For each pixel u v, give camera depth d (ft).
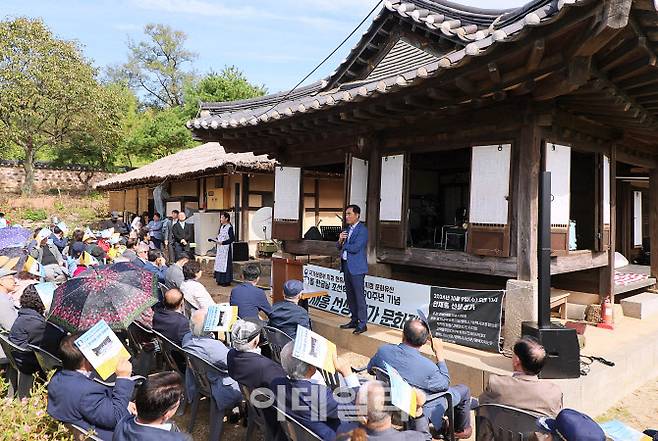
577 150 18.38
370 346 18.06
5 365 13.76
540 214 13.78
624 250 30.55
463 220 28.48
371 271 20.83
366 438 7.10
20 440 8.66
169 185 54.65
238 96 88.38
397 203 20.03
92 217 77.36
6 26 69.97
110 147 88.53
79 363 9.20
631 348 16.14
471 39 19.20
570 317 20.68
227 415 13.82
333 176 45.83
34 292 13.07
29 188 80.89
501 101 15.85
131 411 9.28
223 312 11.43
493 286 23.22
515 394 9.40
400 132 20.06
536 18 10.10
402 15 21.97
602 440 7.30
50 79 71.51
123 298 12.14
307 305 22.04
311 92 26.71
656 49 10.94
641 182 30.89
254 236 42.88
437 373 10.69
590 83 12.68
